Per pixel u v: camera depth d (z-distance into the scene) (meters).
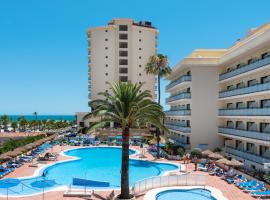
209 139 52.91
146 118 26.84
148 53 99.44
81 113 98.88
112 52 96.88
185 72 58.38
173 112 63.88
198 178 30.64
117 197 25.77
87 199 25.42
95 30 97.69
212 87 53.19
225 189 29.09
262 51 40.25
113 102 26.72
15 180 30.33
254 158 38.44
